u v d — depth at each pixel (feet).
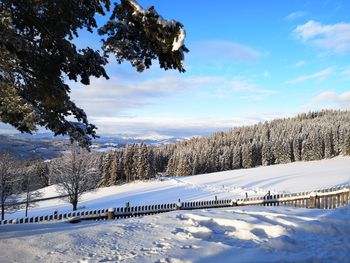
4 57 18.80
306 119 460.55
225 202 44.01
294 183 129.39
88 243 20.92
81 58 24.43
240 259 17.13
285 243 19.10
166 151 365.61
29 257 18.35
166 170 316.19
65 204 144.25
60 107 23.86
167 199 126.93
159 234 22.98
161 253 18.71
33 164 170.91
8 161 107.14
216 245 20.06
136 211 38.68
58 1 21.34
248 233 22.68
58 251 19.30
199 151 304.71
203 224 26.02
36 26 22.84
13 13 21.45
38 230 25.02
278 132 360.28
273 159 302.66
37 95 23.27
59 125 24.57
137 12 19.83
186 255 18.30
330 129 304.50
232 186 145.07
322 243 19.83
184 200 117.19
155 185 190.80
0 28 18.10
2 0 19.71
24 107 19.17
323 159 290.35
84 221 34.58
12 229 26.61
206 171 294.87
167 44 19.56
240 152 310.24
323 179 131.64
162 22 19.03
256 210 32.22
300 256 17.22
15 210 127.34
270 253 17.85
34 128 20.21
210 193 130.11
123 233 23.32
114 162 228.63
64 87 24.94
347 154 289.12
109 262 17.47
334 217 25.48
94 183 124.77
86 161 117.60
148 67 22.99
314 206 44.21
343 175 139.74
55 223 32.19
